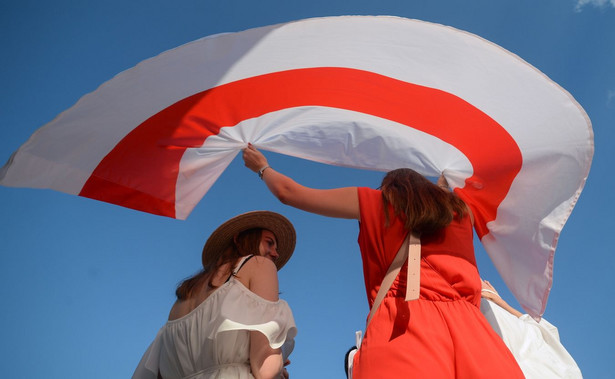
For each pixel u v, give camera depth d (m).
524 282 2.88
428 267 2.27
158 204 3.07
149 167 2.98
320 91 3.08
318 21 2.76
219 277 2.57
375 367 2.07
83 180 2.91
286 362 2.65
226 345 2.36
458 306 2.19
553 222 2.77
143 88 2.75
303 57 2.91
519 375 2.06
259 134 3.13
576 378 2.89
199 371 2.41
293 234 3.07
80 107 2.69
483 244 3.03
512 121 2.97
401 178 2.50
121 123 2.81
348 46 2.89
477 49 2.86
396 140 3.27
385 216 2.39
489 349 2.09
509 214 2.93
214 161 3.09
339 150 3.32
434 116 3.13
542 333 3.10
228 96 2.94
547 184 2.84
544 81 2.83
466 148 3.14
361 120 3.23
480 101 3.00
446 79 2.99
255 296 2.42
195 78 2.82
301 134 3.26
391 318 2.17
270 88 2.98
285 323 2.41
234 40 2.76
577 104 2.78
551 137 2.87
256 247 2.85
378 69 2.99
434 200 2.39
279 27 2.72
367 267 2.41
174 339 2.48
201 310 2.45
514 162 2.97
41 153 2.76
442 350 2.06
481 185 3.07
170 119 2.90
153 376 2.63
